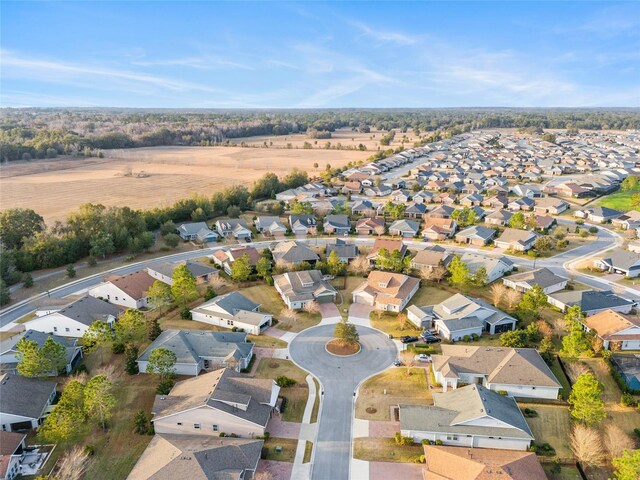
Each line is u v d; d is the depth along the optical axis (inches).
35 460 1879.9
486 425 1972.2
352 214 5757.9
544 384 2256.4
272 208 5792.3
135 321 2647.6
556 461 1862.7
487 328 2950.3
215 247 4618.6
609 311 2925.7
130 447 1962.4
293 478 1790.1
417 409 2078.0
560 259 4195.4
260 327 2938.0
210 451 1786.4
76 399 2018.9
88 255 4375.0
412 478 1791.3
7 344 2738.7
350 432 2049.7
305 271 3570.4
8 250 3991.1
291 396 2297.0
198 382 2237.9
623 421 2114.9
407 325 3014.3
